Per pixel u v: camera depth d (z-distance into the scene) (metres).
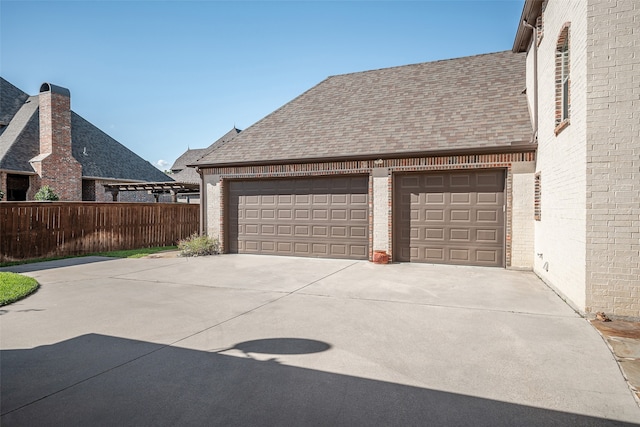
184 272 9.23
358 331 4.79
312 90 14.95
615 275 5.19
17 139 20.55
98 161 24.02
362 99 13.18
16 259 11.08
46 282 8.06
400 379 3.43
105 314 5.61
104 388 3.28
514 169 9.16
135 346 4.30
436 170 9.87
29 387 3.30
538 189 8.62
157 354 4.05
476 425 2.69
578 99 5.63
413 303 6.18
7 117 22.78
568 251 6.15
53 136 20.67
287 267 9.84
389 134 10.82
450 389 3.23
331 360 3.87
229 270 9.47
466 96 11.40
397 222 10.47
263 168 11.89
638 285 5.09
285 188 11.95
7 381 3.42
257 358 3.94
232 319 5.33
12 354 4.07
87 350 4.18
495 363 3.78
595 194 5.25
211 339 4.52
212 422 2.74
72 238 12.52
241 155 12.31
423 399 3.07
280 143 12.27
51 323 5.17
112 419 2.78
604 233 5.23
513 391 3.20
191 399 3.08
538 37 8.55
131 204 14.36
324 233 11.41
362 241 10.95
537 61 8.78
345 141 11.18
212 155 12.96
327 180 11.36
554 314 5.50
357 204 11.00
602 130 5.20
